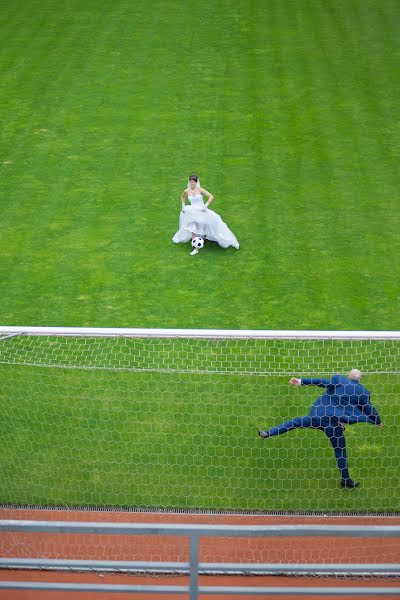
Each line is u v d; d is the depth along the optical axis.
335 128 49.31
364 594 12.96
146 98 53.69
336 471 23.56
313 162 45.22
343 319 31.16
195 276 34.44
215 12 68.88
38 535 20.81
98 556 20.00
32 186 42.78
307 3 70.94
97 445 24.36
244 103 52.72
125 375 27.38
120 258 35.94
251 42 62.75
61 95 54.31
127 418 25.42
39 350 28.70
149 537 20.64
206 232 36.56
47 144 47.62
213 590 12.99
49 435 24.77
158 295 33.03
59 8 70.38
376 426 23.56
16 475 23.22
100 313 31.70
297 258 35.81
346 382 22.55
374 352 28.67
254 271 34.81
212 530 11.47
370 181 43.06
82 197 41.66
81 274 34.62
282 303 32.31
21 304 32.31
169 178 43.59
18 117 51.12
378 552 20.12
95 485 22.89
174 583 19.00
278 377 27.31
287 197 41.47
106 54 60.97
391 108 52.09
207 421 25.33
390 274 34.44
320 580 19.00
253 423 25.25
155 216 39.72
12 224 38.97
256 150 46.66
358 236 37.66
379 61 59.28
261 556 19.89
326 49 61.31
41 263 35.50
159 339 29.30
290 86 55.16
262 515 21.86
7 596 18.22
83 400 26.19
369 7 69.94
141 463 23.69
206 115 51.12
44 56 60.72
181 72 57.66
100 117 51.03
